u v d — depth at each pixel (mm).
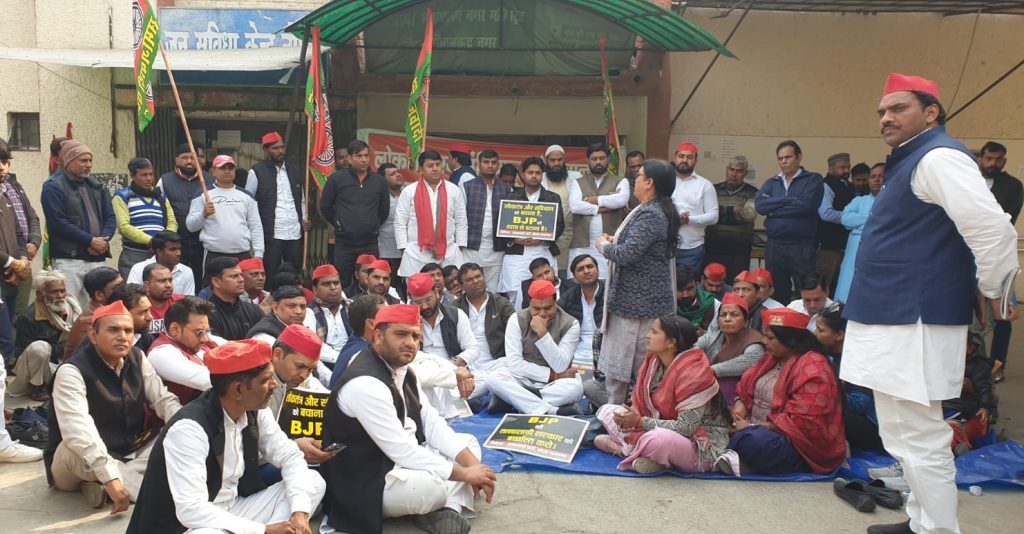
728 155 9930
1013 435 5535
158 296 5324
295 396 4023
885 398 3578
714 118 9891
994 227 3172
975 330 5258
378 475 3697
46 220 6555
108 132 9273
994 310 3324
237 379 3088
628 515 4051
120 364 4133
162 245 6199
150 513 3096
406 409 3865
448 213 7387
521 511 4086
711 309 6574
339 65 9219
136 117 9312
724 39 9773
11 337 5941
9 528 3803
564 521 3971
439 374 5113
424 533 3787
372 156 9211
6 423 5129
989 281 3248
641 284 5145
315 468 3977
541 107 9555
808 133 9977
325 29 8203
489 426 5426
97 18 9383
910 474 3533
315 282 5824
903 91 3449
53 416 4082
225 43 9219
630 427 4652
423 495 3707
